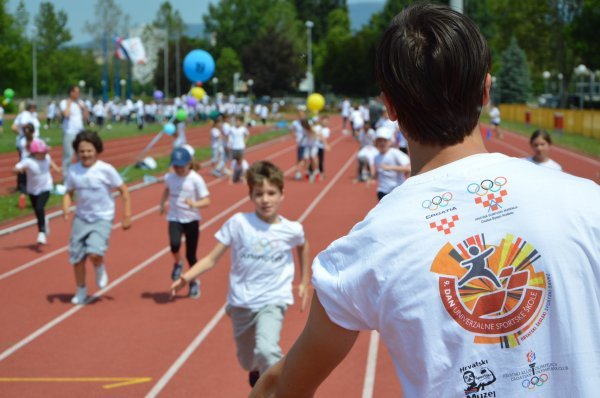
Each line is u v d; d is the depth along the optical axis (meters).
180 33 122.12
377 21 98.31
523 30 77.12
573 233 1.44
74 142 8.91
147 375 6.73
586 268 1.42
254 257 5.65
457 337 1.42
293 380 1.65
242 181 21.77
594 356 1.39
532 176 1.51
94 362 7.09
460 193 1.51
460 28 1.55
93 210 8.90
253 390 1.74
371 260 1.50
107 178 8.85
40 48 105.56
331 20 111.75
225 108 60.78
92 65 110.25
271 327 5.44
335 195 18.91
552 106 75.50
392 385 6.33
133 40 67.50
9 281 10.32
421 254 1.47
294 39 102.38
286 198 18.42
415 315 1.45
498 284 1.43
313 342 1.59
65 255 11.99
